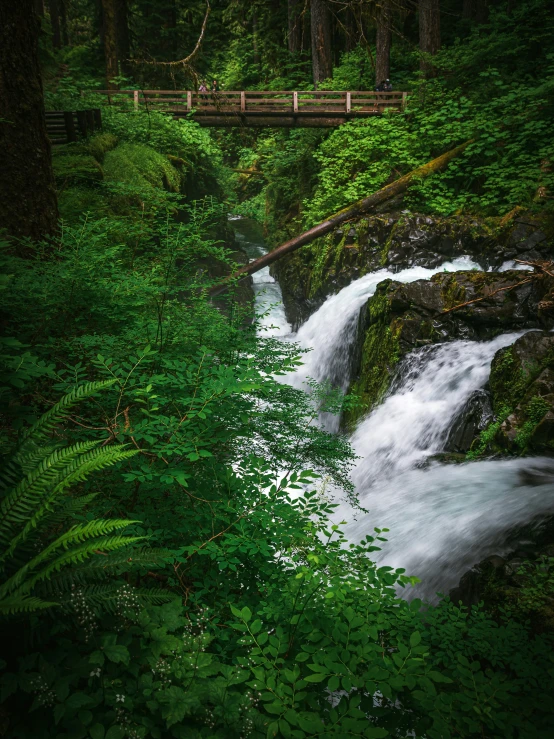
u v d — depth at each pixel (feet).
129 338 14.52
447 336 31.58
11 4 22.41
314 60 72.13
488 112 52.16
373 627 9.09
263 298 54.29
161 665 7.57
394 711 8.48
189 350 15.20
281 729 7.39
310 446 16.39
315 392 19.95
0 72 22.72
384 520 20.90
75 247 18.15
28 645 7.30
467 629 10.74
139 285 16.60
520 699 8.95
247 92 63.57
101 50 91.45
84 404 12.96
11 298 15.29
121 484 11.35
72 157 38.58
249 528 10.41
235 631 9.48
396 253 44.14
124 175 41.73
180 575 10.03
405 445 28.60
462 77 59.26
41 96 23.97
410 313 32.89
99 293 16.17
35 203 23.94
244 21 108.06
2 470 8.54
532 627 12.90
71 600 7.50
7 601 6.44
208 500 10.87
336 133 59.98
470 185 48.39
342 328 40.73
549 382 24.39
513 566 15.23
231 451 14.35
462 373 28.76
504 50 58.44
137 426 10.16
